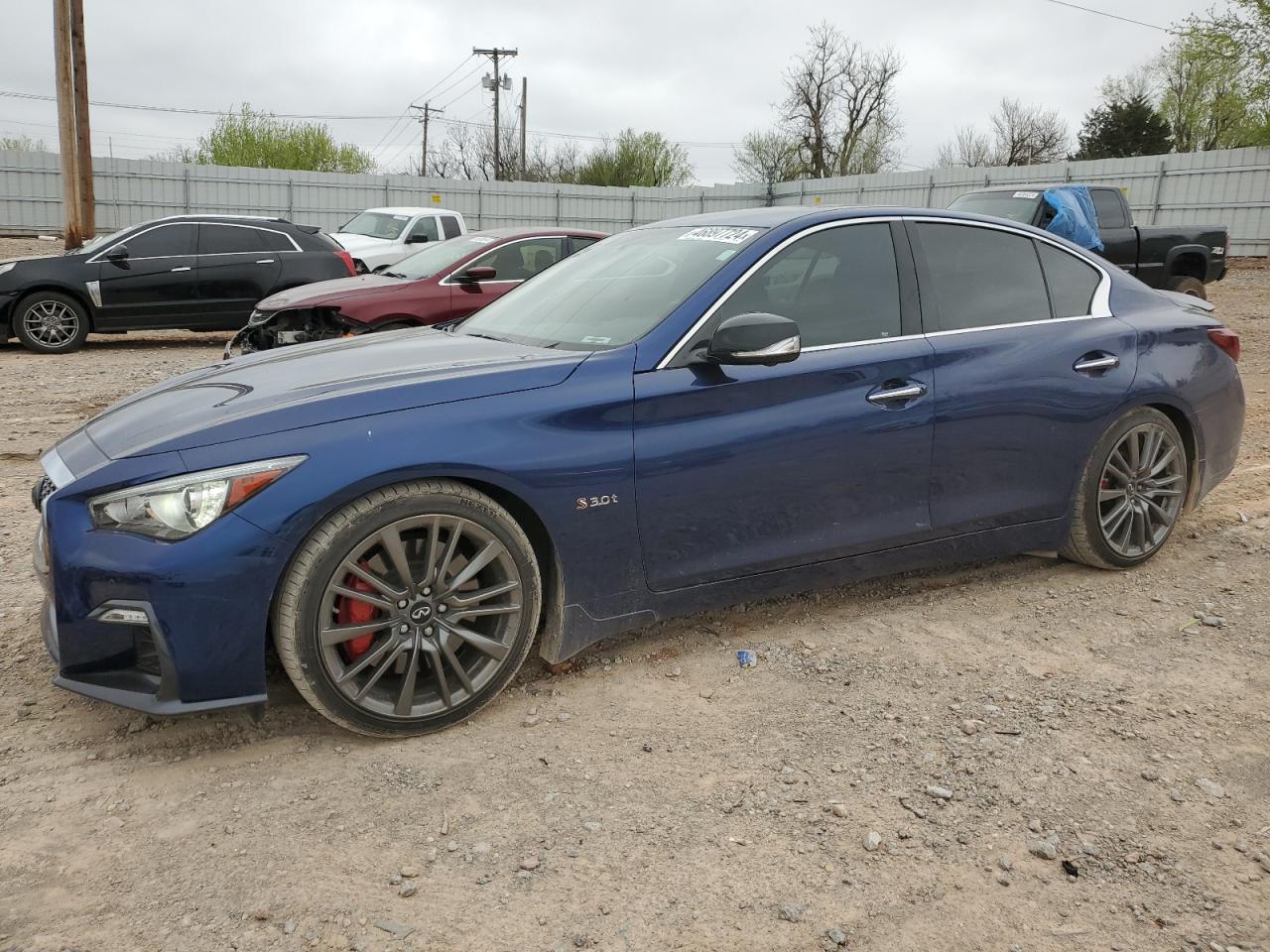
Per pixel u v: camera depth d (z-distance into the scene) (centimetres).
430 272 907
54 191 2942
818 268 361
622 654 356
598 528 312
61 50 1822
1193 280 1374
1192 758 289
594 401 310
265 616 269
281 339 850
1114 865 241
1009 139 6644
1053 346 398
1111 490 422
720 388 329
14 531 478
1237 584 424
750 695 326
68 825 251
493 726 305
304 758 285
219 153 4725
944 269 388
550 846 246
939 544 383
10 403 803
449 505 288
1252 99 2995
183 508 263
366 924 217
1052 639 371
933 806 264
